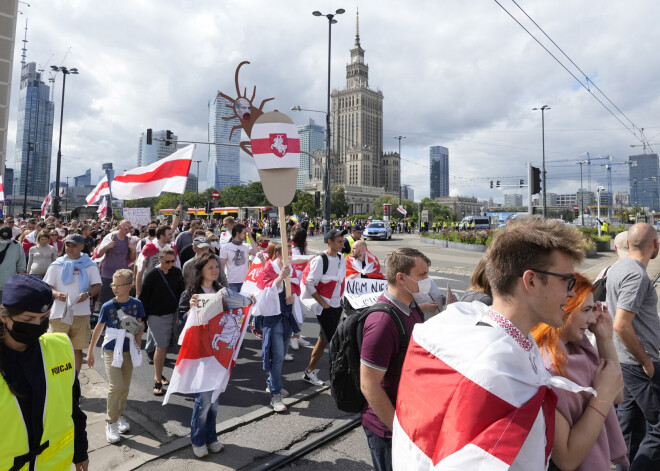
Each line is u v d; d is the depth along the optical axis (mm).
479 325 1391
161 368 5195
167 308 5199
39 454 1875
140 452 3820
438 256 21719
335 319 5477
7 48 43219
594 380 1650
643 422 2992
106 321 4164
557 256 1359
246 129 11016
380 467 2414
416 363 1464
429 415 1327
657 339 2891
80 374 5785
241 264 8102
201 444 3764
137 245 10281
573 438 1505
